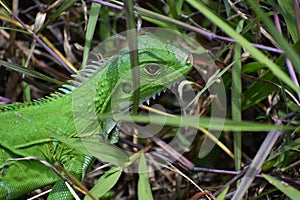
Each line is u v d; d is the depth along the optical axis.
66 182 3.42
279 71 2.47
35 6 5.60
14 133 3.76
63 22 5.61
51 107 3.90
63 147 3.84
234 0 4.60
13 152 3.73
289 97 4.11
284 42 2.57
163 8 5.40
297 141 3.54
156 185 4.93
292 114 3.79
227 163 4.92
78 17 5.47
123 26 5.77
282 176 3.67
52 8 4.53
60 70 5.69
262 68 4.26
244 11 4.51
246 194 3.86
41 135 3.81
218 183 4.79
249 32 4.41
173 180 4.85
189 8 5.22
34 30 4.47
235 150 3.85
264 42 4.61
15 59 5.36
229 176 4.18
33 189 3.87
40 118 3.85
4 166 3.59
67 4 4.26
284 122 4.01
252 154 4.89
